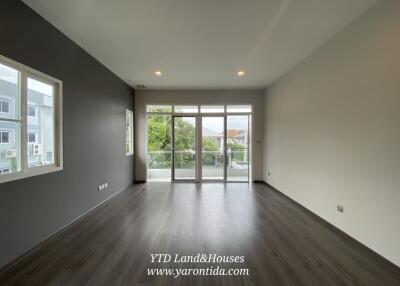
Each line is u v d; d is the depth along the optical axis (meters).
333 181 3.47
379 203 2.60
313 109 4.04
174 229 3.41
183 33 3.34
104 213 4.14
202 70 5.04
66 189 3.47
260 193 5.63
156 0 2.57
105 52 4.05
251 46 3.79
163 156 7.17
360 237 2.91
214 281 2.20
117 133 5.56
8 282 2.17
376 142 2.64
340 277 2.26
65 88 3.43
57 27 3.19
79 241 3.02
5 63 2.43
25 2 2.61
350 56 3.07
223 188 6.20
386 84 2.49
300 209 4.38
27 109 2.74
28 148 2.79
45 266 2.44
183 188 6.20
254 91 6.94
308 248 2.84
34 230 2.80
